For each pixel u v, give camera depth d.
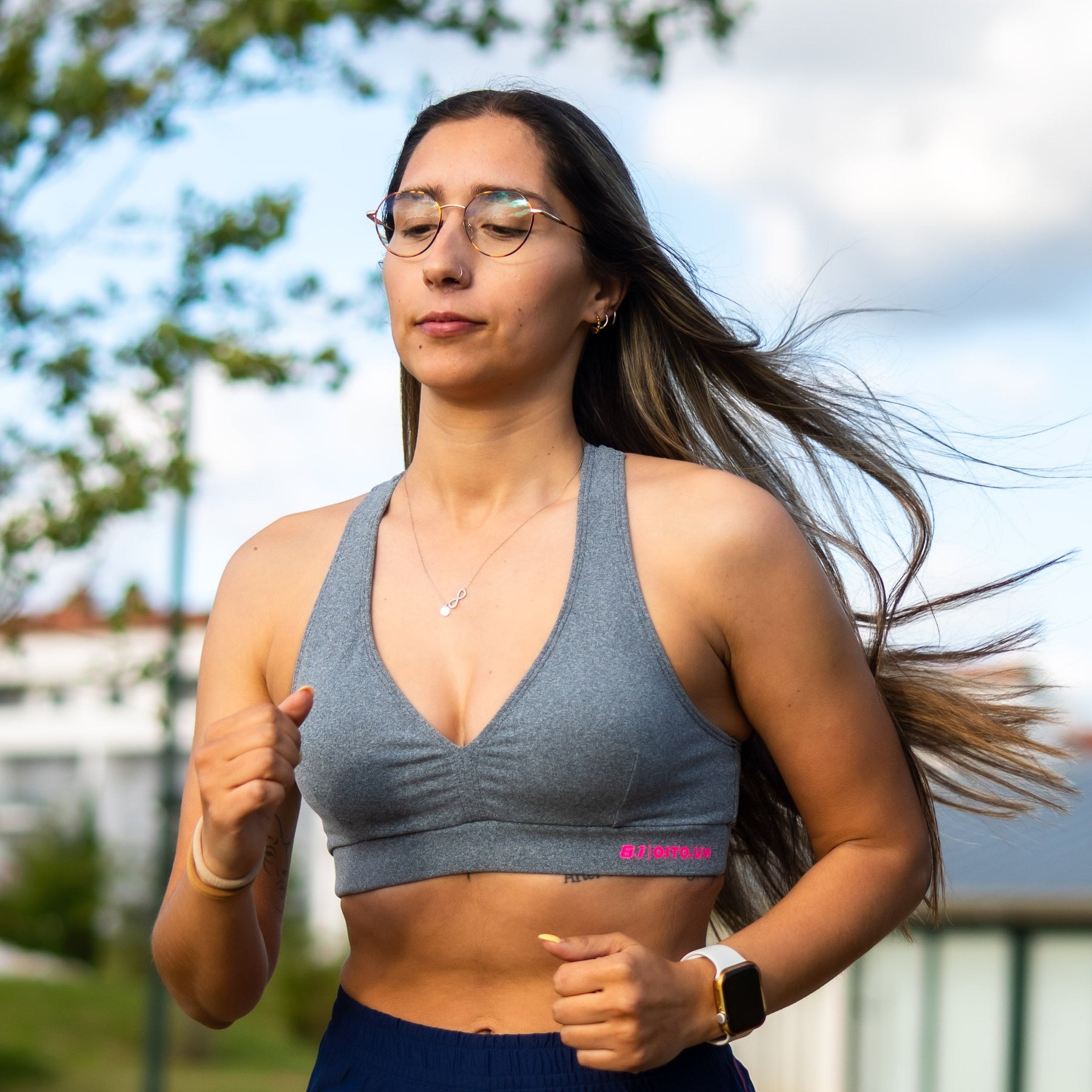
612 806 2.18
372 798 2.22
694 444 2.77
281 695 2.43
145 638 10.76
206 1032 21.98
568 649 2.21
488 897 2.20
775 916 2.23
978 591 2.86
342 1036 2.32
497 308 2.34
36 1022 22.05
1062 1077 11.65
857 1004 12.48
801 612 2.27
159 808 14.92
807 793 2.35
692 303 2.65
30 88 7.53
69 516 7.46
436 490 2.44
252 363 7.34
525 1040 2.19
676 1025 1.99
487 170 2.38
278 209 7.57
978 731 2.72
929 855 2.63
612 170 2.52
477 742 2.17
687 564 2.26
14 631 8.20
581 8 7.47
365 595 2.36
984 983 11.96
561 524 2.35
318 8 7.27
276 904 2.52
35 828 28.83
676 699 2.21
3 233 7.52
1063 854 12.43
